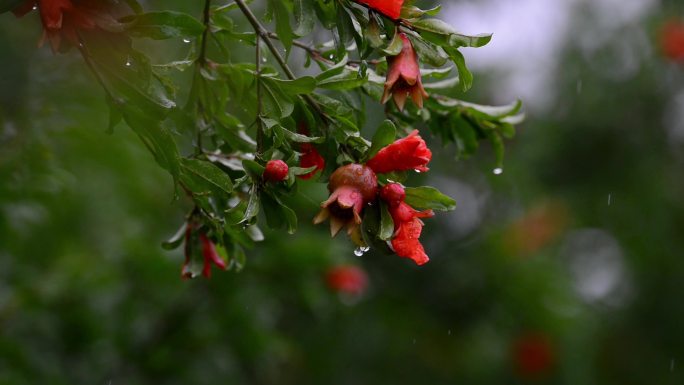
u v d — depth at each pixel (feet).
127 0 6.92
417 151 6.46
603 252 25.04
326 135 7.09
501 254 20.68
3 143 13.55
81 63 14.33
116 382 16.55
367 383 21.01
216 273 16.08
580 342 21.30
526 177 23.18
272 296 16.29
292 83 7.07
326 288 16.52
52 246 16.92
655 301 24.64
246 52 16.31
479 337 20.83
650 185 24.22
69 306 16.85
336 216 6.37
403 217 6.30
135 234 17.20
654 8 24.18
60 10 6.59
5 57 13.82
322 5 7.15
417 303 20.56
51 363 16.02
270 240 15.67
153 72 7.23
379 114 18.10
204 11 7.88
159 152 7.19
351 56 12.91
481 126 9.18
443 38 6.67
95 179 16.22
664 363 24.27
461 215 21.63
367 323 20.58
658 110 24.22
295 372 20.76
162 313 16.78
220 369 16.71
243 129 8.44
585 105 23.94
